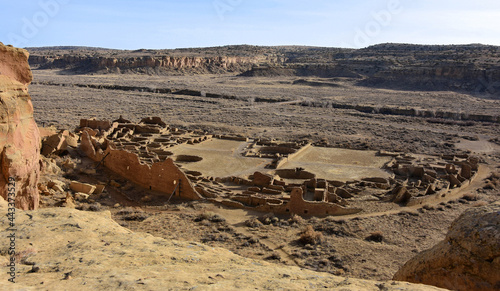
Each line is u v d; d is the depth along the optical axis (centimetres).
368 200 4281
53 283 1190
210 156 6116
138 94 16188
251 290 1177
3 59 3017
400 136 8956
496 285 1233
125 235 1792
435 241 3353
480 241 1296
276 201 4059
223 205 4138
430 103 14525
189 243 1811
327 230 3519
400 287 1174
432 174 5341
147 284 1192
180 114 11512
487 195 4741
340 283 1304
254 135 8756
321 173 5400
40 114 10112
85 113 10850
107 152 5150
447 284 1351
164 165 4466
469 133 9650
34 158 3119
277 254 3022
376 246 3228
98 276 1257
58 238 1655
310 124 10406
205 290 1148
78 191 4303
